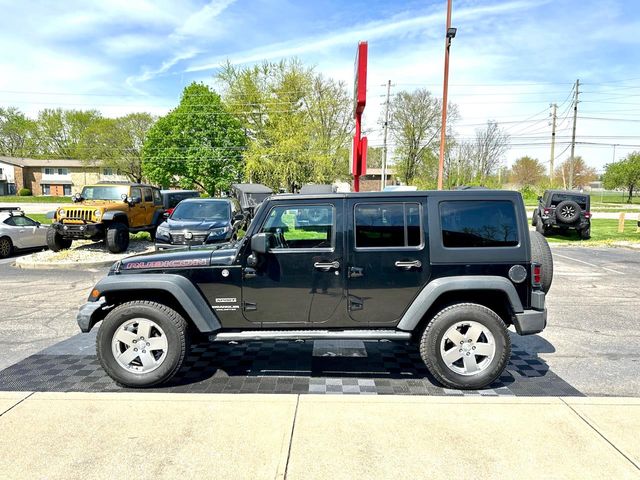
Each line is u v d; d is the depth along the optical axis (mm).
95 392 3795
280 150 35938
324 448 2840
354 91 10258
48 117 73312
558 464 2664
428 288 3859
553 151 45719
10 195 69250
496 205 3951
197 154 40906
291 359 4684
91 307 3998
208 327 3904
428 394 3811
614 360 4648
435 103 43625
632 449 2822
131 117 57969
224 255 4008
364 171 9492
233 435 2998
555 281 9109
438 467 2641
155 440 2938
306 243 3943
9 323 6020
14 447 2852
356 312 3969
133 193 13766
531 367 4445
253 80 40469
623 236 17609
